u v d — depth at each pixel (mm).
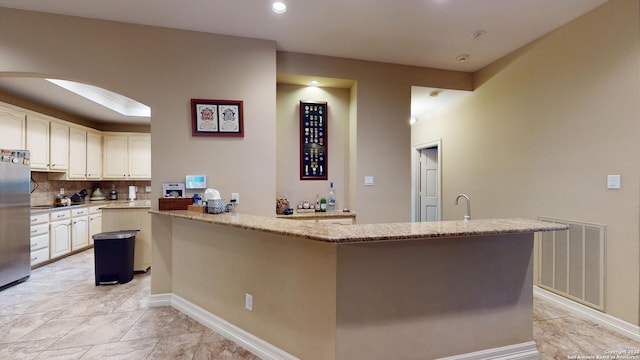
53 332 2281
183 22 2693
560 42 2768
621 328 2303
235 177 2916
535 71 3023
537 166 3002
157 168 2758
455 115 4246
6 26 2467
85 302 2855
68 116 5012
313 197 3791
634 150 2229
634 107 2227
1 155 3291
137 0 2357
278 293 1895
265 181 2980
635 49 2211
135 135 5816
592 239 2504
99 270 3326
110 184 6012
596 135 2475
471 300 1862
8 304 2814
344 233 1541
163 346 2092
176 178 2793
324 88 3812
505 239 1943
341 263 1609
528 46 3104
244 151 2939
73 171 4953
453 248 1826
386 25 2760
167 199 2674
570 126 2678
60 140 4664
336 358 1610
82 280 3516
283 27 2785
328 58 3451
